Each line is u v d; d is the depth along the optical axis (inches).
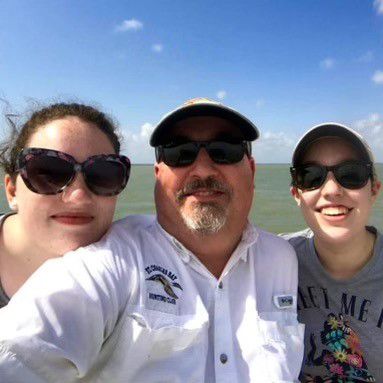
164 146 22.0
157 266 20.5
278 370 19.8
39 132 20.8
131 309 18.4
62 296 16.4
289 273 23.4
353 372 23.9
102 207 21.4
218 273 22.6
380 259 25.1
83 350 16.3
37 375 14.7
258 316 20.8
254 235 22.5
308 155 25.3
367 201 24.3
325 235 24.5
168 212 22.4
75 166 20.3
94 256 18.9
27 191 20.3
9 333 14.6
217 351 19.5
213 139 22.2
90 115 22.4
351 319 24.7
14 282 22.0
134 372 17.8
